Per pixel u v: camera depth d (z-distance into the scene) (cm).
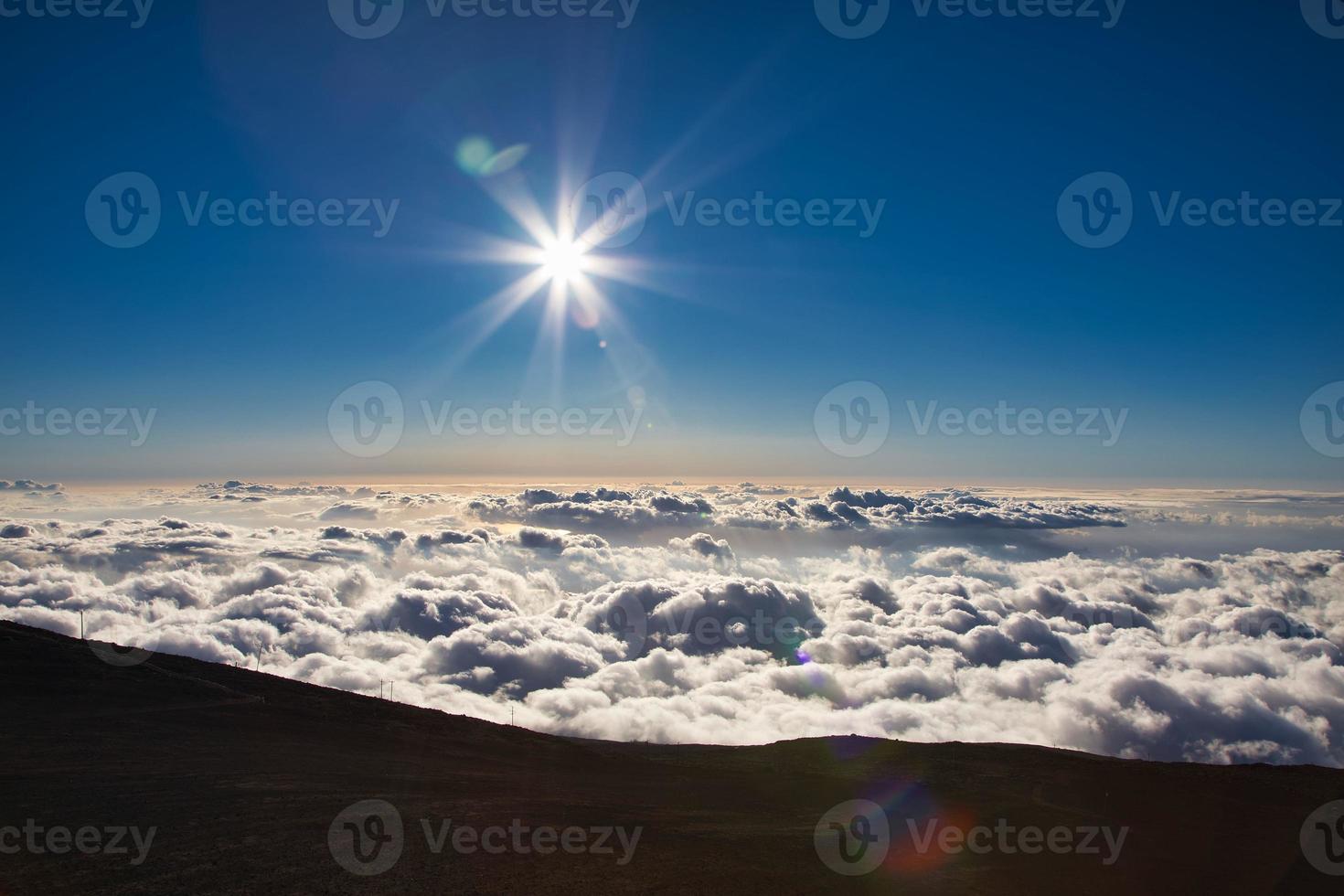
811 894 1745
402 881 1600
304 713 4006
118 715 3394
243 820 1947
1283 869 2262
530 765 3456
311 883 1563
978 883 1964
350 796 2272
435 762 3216
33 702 3447
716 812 2636
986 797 3183
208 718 3575
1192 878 2130
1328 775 3588
